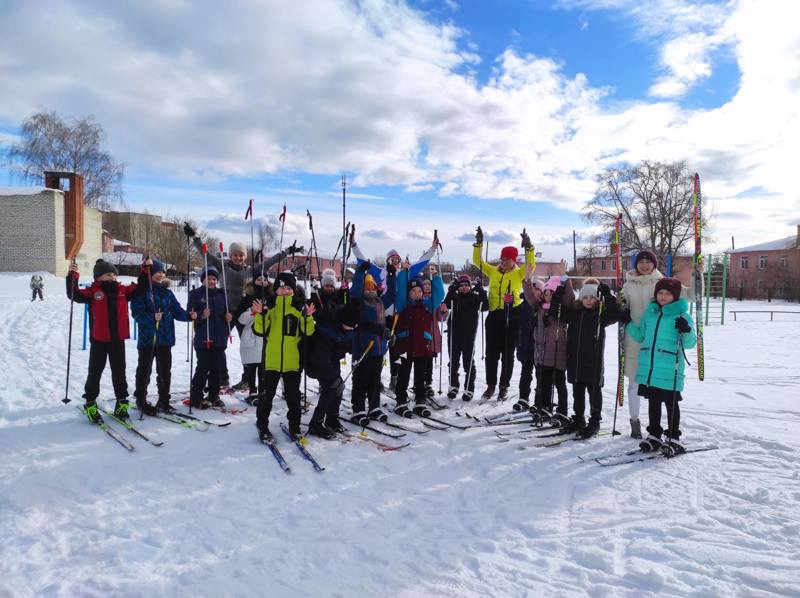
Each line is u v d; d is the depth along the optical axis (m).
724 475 4.00
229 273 6.38
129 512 3.25
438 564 2.79
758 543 2.94
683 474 4.04
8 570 2.57
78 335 11.41
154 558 2.76
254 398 6.03
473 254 6.70
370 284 5.45
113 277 5.06
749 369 9.26
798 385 7.69
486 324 6.55
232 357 9.81
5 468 3.78
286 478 3.88
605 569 2.74
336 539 3.03
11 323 13.36
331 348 4.89
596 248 39.59
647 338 4.66
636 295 5.00
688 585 2.57
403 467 4.20
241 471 3.96
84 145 38.91
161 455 4.23
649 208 37.16
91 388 4.95
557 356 5.36
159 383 5.42
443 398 6.70
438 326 6.38
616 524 3.25
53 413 5.24
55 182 35.69
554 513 3.41
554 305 5.22
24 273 33.03
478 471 4.15
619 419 5.81
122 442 4.43
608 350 12.30
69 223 35.41
